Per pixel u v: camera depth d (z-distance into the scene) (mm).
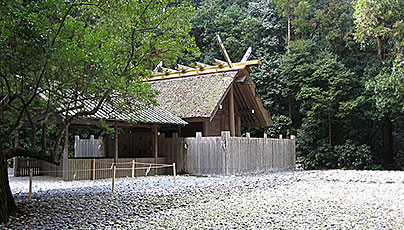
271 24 36312
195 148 17297
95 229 6688
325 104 28672
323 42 33219
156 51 10594
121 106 10359
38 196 9984
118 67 10172
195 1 40781
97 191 10914
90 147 21391
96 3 9539
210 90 20281
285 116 32531
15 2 6867
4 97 8359
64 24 8750
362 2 26141
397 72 23828
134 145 20094
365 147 27047
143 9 10219
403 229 6480
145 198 9789
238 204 9164
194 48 10633
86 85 8578
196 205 9070
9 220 7234
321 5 38531
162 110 19406
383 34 26047
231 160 16547
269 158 19469
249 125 24453
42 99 9250
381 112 26516
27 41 6863
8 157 7762
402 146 31062
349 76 28516
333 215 7734
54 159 8336
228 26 37188
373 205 8867
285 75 32281
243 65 20859
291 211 8172
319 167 29266
